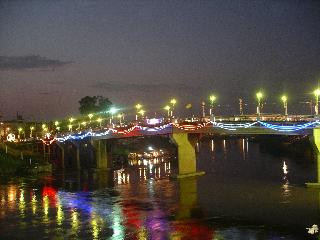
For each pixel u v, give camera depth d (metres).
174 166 152.12
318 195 83.88
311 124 90.00
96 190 105.62
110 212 79.31
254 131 101.62
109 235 64.50
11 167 148.50
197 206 80.25
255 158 158.75
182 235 63.00
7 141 184.75
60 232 67.00
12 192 106.62
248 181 104.31
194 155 121.75
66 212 80.56
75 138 157.12
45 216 77.88
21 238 64.62
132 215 76.31
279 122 97.75
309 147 152.00
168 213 76.62
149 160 178.50
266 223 66.81
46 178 133.88
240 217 71.00
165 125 121.12
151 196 93.25
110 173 142.12
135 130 131.62
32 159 162.88
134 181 118.06
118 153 182.50
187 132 117.12
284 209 74.38
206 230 65.00
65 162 165.88
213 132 110.88
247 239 60.00
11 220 75.69
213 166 138.88
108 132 142.12
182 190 98.25
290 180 102.12
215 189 96.62
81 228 68.88
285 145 172.38
